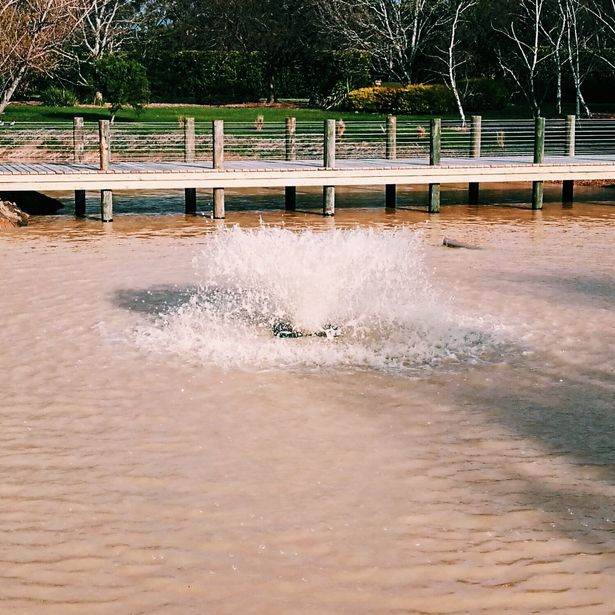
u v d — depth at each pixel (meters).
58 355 12.16
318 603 6.80
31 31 34.31
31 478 8.67
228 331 13.27
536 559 7.36
